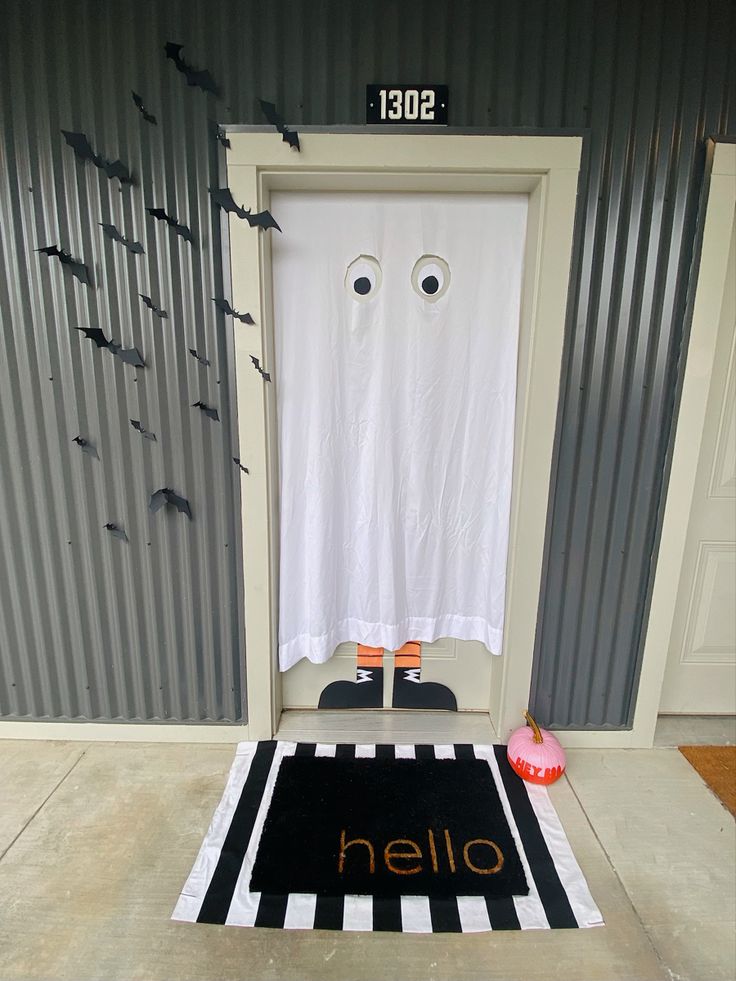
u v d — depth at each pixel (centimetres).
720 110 153
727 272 177
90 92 151
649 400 171
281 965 121
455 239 169
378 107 151
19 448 175
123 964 121
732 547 198
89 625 188
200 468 175
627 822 161
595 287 162
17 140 154
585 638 188
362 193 167
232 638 188
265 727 193
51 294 163
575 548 181
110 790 171
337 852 148
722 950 126
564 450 173
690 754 192
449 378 179
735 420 188
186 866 144
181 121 152
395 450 184
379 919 131
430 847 150
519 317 173
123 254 160
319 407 178
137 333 165
